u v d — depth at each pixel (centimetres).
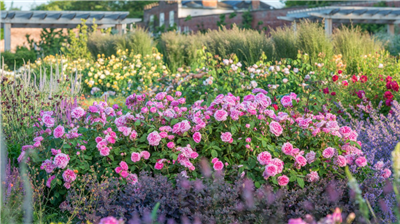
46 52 1639
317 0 2138
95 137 359
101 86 954
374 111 448
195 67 782
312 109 414
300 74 700
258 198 286
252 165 313
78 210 302
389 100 514
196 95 582
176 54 1204
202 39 1252
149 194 298
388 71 756
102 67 963
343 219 282
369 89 592
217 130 337
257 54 988
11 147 412
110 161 348
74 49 1403
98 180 342
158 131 357
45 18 1752
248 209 283
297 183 317
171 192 296
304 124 333
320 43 919
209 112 349
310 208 286
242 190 292
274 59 945
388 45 1332
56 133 340
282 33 982
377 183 298
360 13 1689
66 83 601
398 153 203
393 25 1808
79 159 341
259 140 336
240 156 330
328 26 1667
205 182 306
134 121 357
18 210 287
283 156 319
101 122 359
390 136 377
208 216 282
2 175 300
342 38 977
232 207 280
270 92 552
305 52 916
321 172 323
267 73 649
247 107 345
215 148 331
